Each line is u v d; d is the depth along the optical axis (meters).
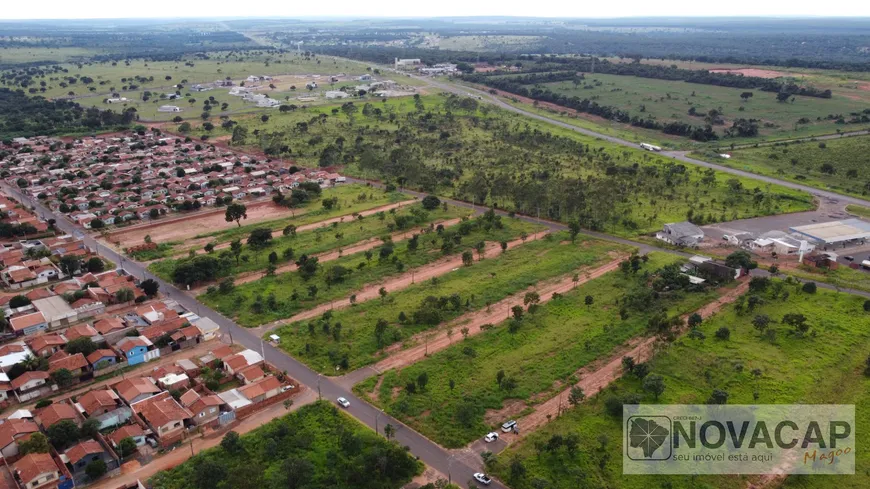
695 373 108.62
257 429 94.50
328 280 147.12
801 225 190.62
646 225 192.75
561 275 154.00
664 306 134.75
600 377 108.75
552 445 87.56
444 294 141.38
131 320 124.62
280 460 87.38
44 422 92.81
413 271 156.62
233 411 97.75
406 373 108.88
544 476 83.88
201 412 96.06
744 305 134.12
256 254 165.88
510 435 93.00
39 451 85.25
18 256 156.62
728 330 120.69
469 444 91.19
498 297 140.38
